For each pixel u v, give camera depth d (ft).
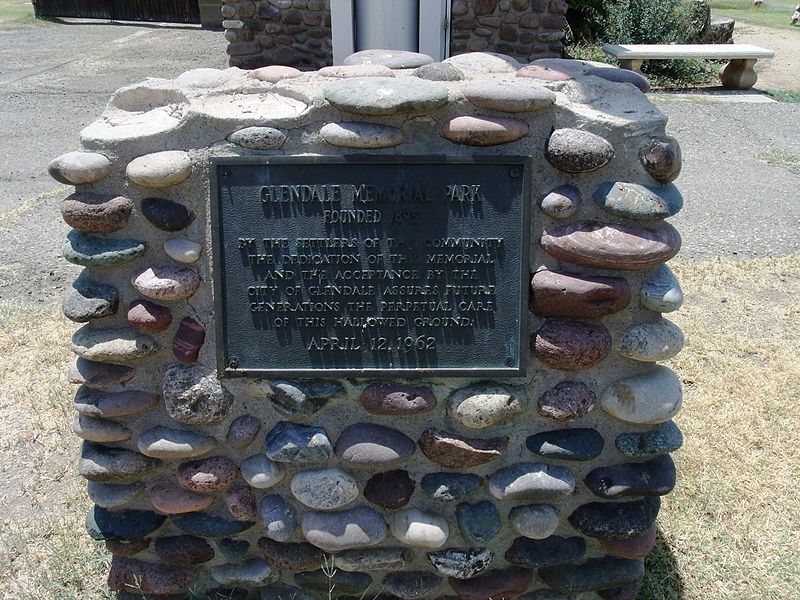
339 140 6.80
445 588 7.78
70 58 43.01
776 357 12.67
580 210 7.02
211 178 6.93
